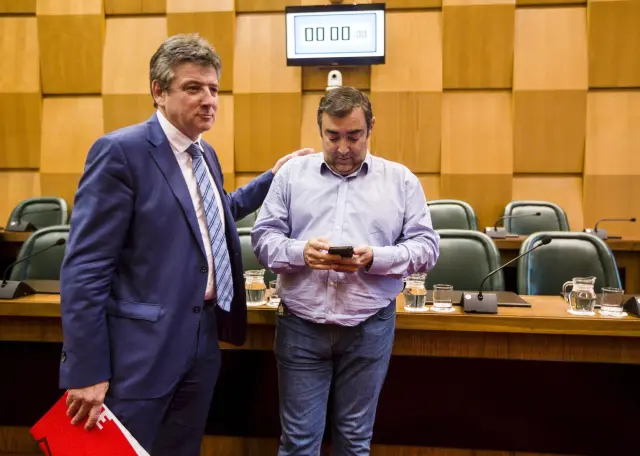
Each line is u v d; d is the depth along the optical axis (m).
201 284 1.43
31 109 4.89
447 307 1.83
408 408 1.97
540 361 1.91
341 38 4.51
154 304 1.37
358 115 1.48
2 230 4.20
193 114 1.38
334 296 1.51
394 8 4.70
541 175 4.70
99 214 1.32
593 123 4.57
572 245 2.36
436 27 4.67
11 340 1.92
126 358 1.35
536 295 2.26
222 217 1.56
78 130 4.89
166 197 1.38
